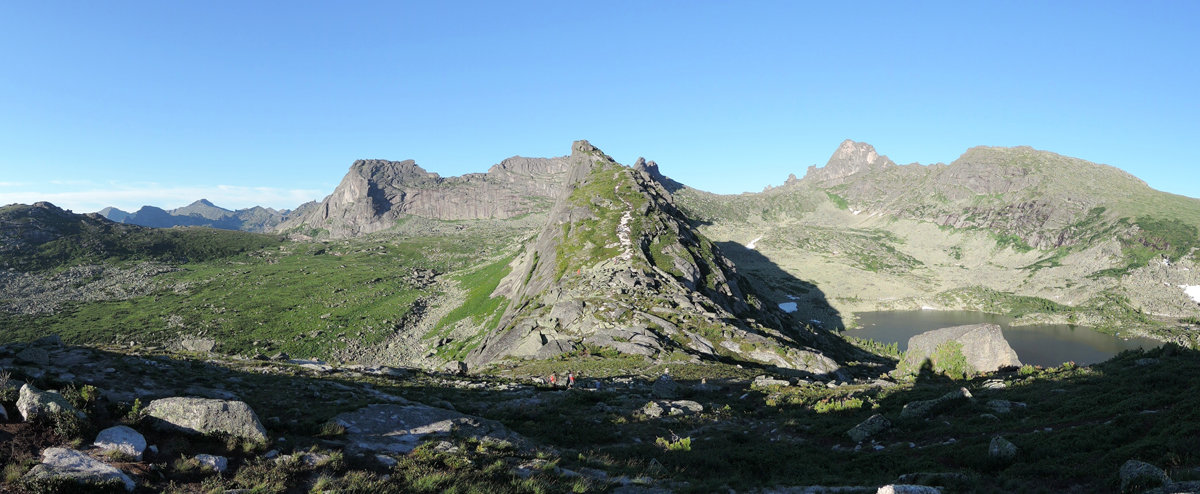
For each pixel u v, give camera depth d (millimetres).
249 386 25844
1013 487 15648
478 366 69438
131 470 13484
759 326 99125
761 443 25375
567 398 34938
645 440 26047
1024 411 24891
